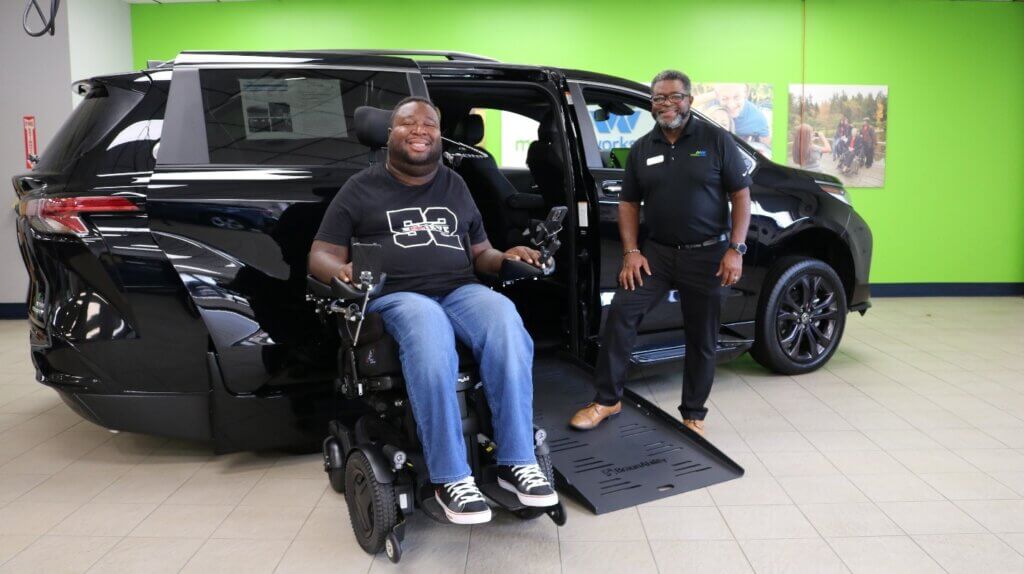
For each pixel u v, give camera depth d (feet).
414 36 19.51
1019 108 19.98
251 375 8.13
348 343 6.82
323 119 8.55
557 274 10.69
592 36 19.48
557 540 6.85
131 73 8.28
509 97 10.75
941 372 12.30
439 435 6.08
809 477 8.13
